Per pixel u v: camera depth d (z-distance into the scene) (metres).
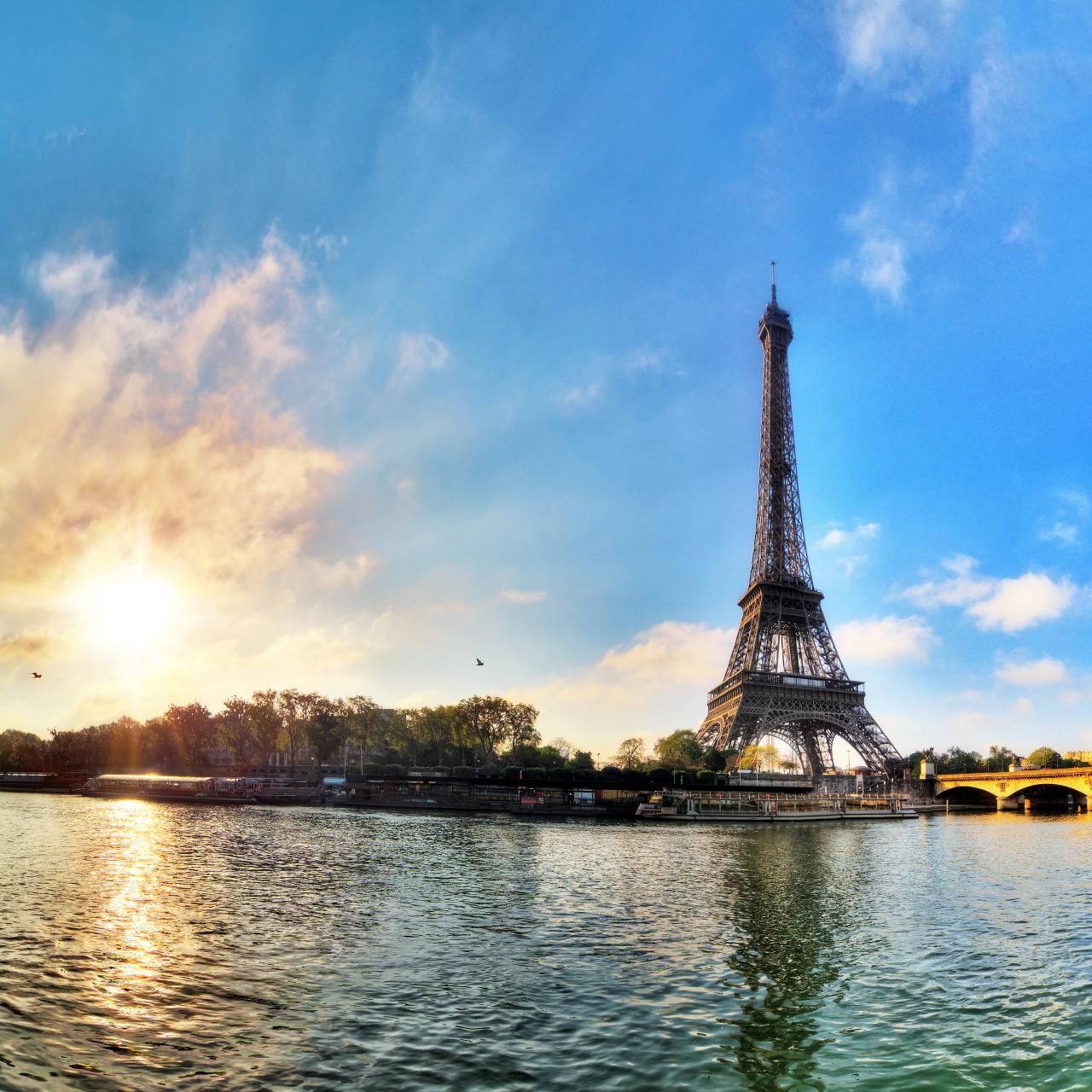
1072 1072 30.48
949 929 53.16
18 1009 34.59
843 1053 31.98
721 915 56.16
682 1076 29.53
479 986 38.78
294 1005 35.88
